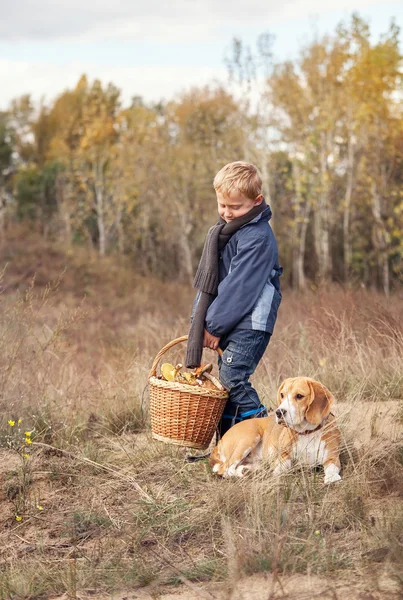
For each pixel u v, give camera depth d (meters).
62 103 66.69
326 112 29.25
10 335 6.42
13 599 3.36
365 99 28.77
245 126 30.52
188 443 4.27
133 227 42.66
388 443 4.41
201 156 37.19
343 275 30.39
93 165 45.03
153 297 25.84
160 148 39.41
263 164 30.80
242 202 4.33
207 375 4.46
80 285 30.42
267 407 5.44
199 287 4.41
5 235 38.16
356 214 32.72
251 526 3.65
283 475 4.07
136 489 4.48
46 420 5.83
